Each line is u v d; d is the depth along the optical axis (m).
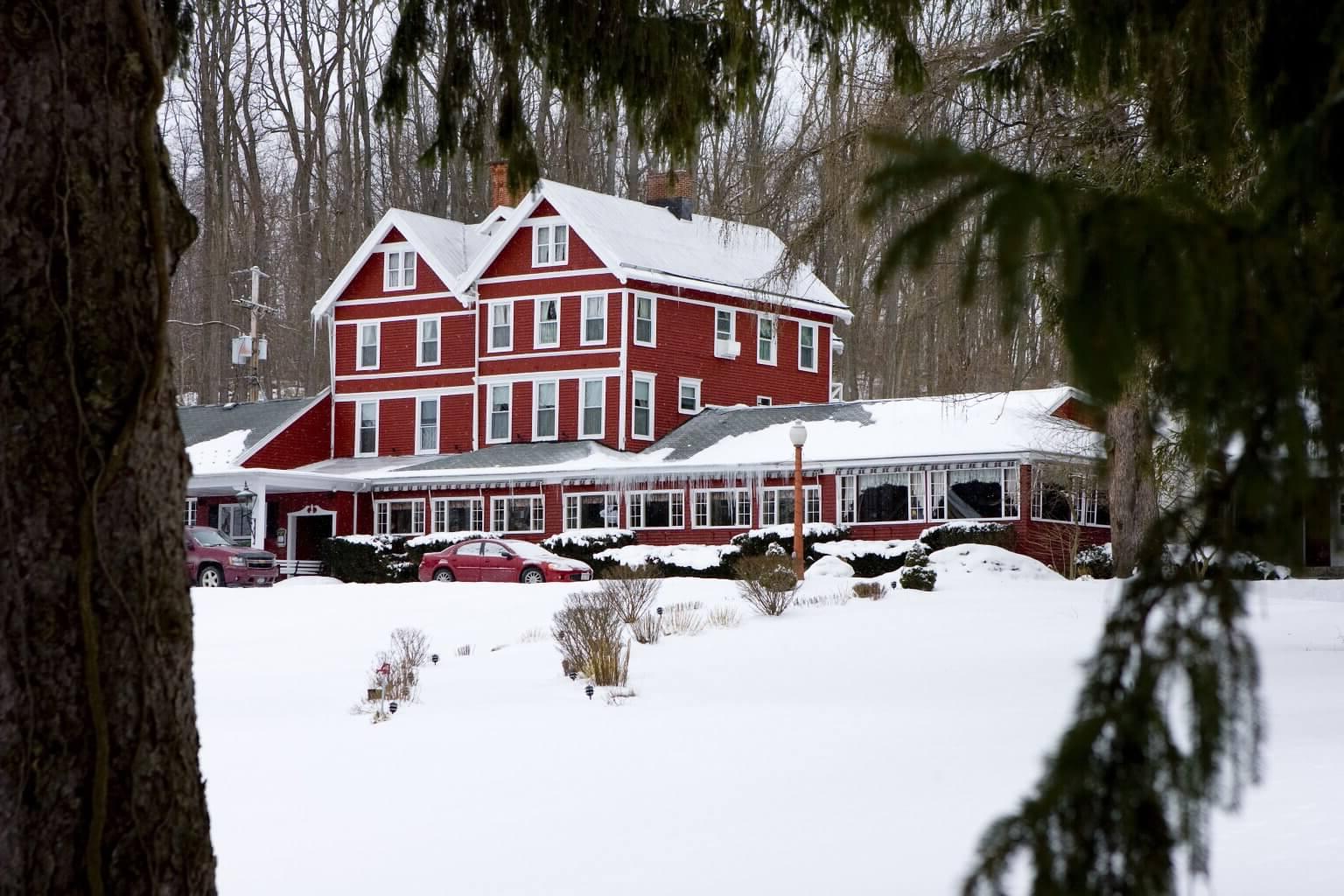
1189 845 1.87
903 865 6.68
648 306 45.62
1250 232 1.92
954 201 1.77
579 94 7.60
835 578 30.58
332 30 66.81
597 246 44.84
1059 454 29.45
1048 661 16.09
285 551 47.94
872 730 11.33
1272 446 1.85
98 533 3.96
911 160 1.73
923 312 17.14
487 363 47.50
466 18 7.34
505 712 13.52
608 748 11.00
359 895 6.77
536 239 46.81
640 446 45.09
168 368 4.16
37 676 3.86
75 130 3.97
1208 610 1.93
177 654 4.13
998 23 13.57
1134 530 25.44
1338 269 1.92
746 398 48.22
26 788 3.84
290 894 6.82
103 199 4.00
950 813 7.86
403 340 49.47
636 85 7.43
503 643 21.17
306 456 49.84
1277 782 8.09
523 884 6.84
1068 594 25.81
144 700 4.02
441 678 16.81
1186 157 6.07
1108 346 1.81
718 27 7.68
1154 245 1.84
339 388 50.56
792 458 39.62
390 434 49.53
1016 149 14.37
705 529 41.53
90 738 3.90
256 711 14.16
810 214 17.86
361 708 14.10
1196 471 2.03
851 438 40.06
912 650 17.70
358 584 36.75
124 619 3.99
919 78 7.86
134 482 4.04
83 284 3.95
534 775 9.91
